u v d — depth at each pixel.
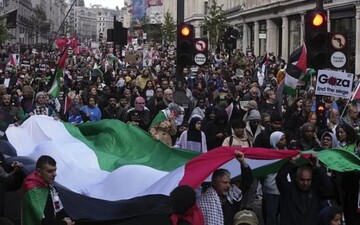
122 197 7.03
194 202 5.45
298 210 7.01
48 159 6.68
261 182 9.14
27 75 22.36
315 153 7.24
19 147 9.47
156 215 6.49
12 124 10.23
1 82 23.47
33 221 6.58
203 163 6.64
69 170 8.02
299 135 10.88
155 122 12.29
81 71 33.12
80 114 13.80
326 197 7.19
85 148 8.76
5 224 4.99
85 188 7.35
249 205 9.34
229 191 7.45
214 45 57.47
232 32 34.56
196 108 14.39
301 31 46.28
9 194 7.80
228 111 13.76
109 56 38.56
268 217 8.96
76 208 6.75
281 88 13.88
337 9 39.03
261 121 11.30
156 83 20.84
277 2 50.50
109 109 14.30
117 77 26.09
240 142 9.76
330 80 12.28
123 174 7.31
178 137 11.76
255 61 37.34
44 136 9.62
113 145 9.21
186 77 24.55
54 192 6.76
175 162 8.51
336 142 9.68
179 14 15.23
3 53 48.41
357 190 7.71
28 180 6.69
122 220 6.62
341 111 15.11
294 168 7.30
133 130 9.39
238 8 66.00
